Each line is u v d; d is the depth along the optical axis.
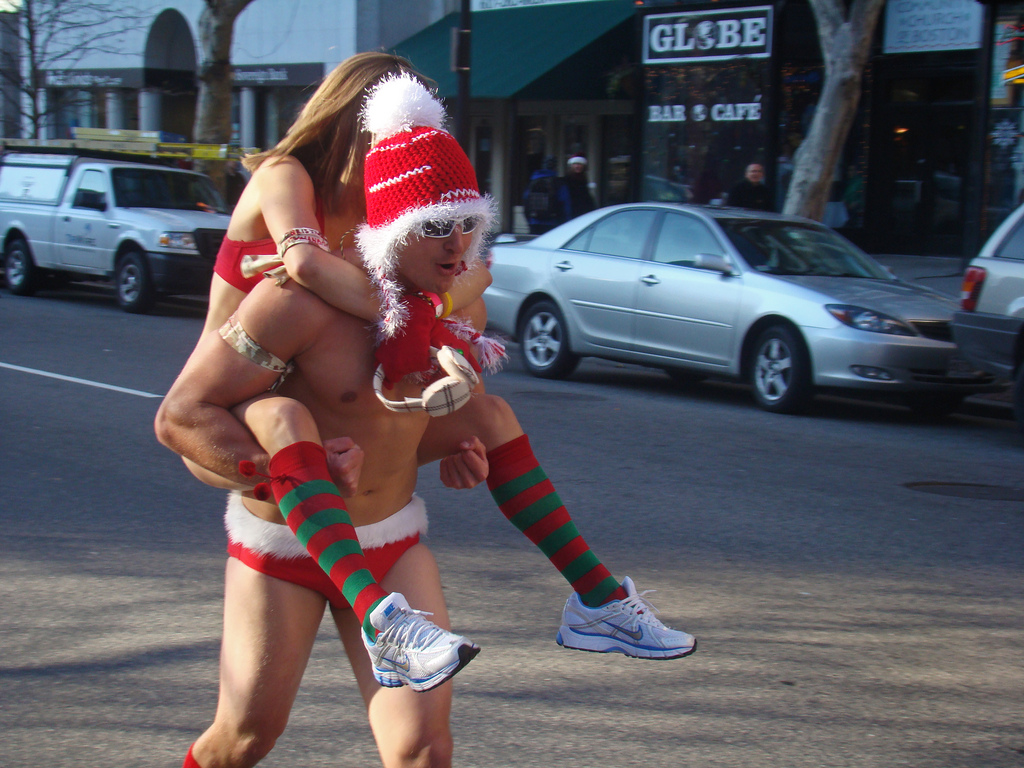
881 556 5.75
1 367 11.08
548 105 24.17
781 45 19.44
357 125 2.38
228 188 19.92
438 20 25.61
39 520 6.08
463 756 3.54
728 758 3.54
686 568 5.48
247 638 2.40
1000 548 5.94
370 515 2.43
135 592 5.01
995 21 17.19
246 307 2.24
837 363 9.46
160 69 29.97
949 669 4.30
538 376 11.80
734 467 7.70
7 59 28.95
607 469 7.53
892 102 20.72
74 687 4.03
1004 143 17.38
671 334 10.55
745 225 10.62
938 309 9.74
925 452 8.44
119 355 12.02
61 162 17.28
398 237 2.14
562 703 3.94
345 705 3.91
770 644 4.51
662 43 20.73
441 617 2.46
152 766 3.47
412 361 2.24
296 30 26.14
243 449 2.22
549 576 5.30
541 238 11.97
